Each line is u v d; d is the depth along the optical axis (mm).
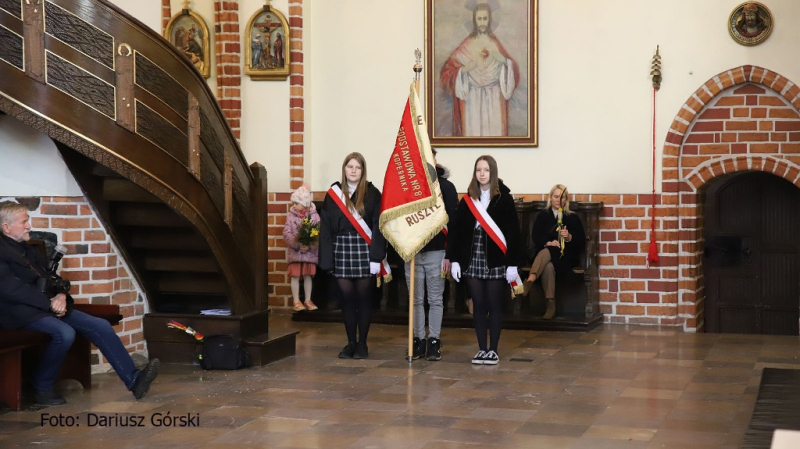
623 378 7797
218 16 12086
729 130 10961
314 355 8977
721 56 10844
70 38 6578
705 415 6457
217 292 8609
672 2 10977
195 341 8438
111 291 8094
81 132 6609
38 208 7668
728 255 12352
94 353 8008
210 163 7934
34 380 6844
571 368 8273
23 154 7613
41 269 6922
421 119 8500
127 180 7723
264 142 12070
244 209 8688
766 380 5949
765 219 12211
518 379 7770
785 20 10609
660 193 11109
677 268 11102
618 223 11234
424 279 8820
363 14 11992
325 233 8750
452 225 8508
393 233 8461
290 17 11898
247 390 7336
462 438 5863
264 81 12047
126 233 8234
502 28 11508
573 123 11367
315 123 12211
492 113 11594
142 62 7043
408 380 7742
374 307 11703
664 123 11070
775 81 10656
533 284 11367
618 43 11180
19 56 6320
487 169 8305
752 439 4523
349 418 6414
